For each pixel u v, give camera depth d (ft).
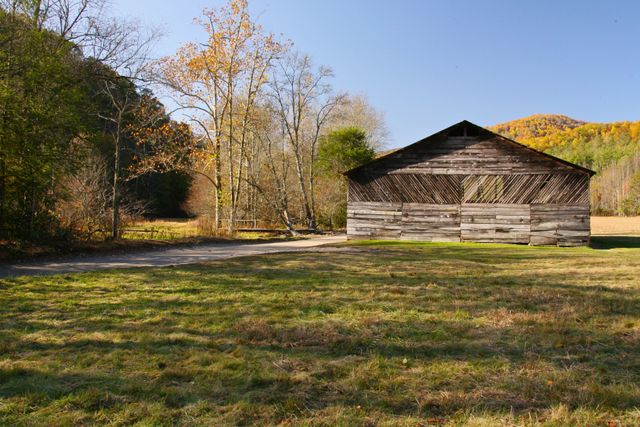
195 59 89.92
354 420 11.90
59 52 53.31
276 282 34.37
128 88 67.92
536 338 19.15
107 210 74.08
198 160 109.81
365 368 15.62
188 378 15.08
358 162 148.66
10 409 12.69
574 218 77.92
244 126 105.09
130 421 12.05
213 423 11.90
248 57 98.12
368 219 86.22
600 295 28.53
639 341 18.65
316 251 63.31
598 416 12.00
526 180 80.12
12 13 51.44
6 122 47.47
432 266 45.42
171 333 20.30
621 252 65.92
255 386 14.35
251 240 85.97
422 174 83.97
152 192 155.84
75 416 12.26
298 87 129.29
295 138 141.49
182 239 74.49
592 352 17.37
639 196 265.13
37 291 30.55
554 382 14.28
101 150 92.99
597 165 347.36
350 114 171.22
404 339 19.12
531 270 42.27
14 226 51.85
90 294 29.55
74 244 55.72
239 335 19.79
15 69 48.65
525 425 11.52
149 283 33.91
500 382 14.42
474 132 82.69
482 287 32.01
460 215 81.97
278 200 130.72
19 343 18.69
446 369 15.60
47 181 53.16
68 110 53.47
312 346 18.31
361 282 34.40
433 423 11.78
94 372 15.53
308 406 12.91
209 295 29.17
